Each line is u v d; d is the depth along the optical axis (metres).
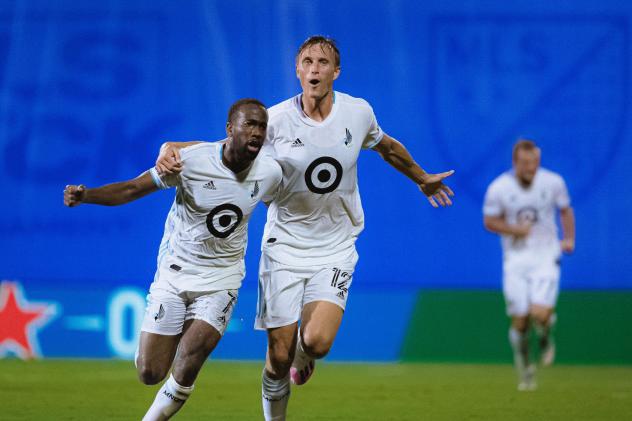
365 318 50.19
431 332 50.03
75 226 50.53
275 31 50.69
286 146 21.78
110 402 30.80
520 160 38.34
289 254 22.41
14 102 50.94
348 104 22.31
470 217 50.16
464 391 35.88
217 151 20.41
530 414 29.00
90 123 50.84
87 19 51.00
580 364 49.97
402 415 28.61
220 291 20.81
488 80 50.34
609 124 50.19
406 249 50.06
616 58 50.16
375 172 50.03
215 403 31.09
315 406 30.83
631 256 50.16
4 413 27.73
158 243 50.22
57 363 46.34
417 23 50.41
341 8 50.56
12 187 50.78
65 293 50.00
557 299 50.41
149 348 20.53
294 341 22.17
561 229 50.75
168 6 50.88
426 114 50.38
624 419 28.00
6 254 50.59
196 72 50.72
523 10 50.31
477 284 50.16
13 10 51.16
